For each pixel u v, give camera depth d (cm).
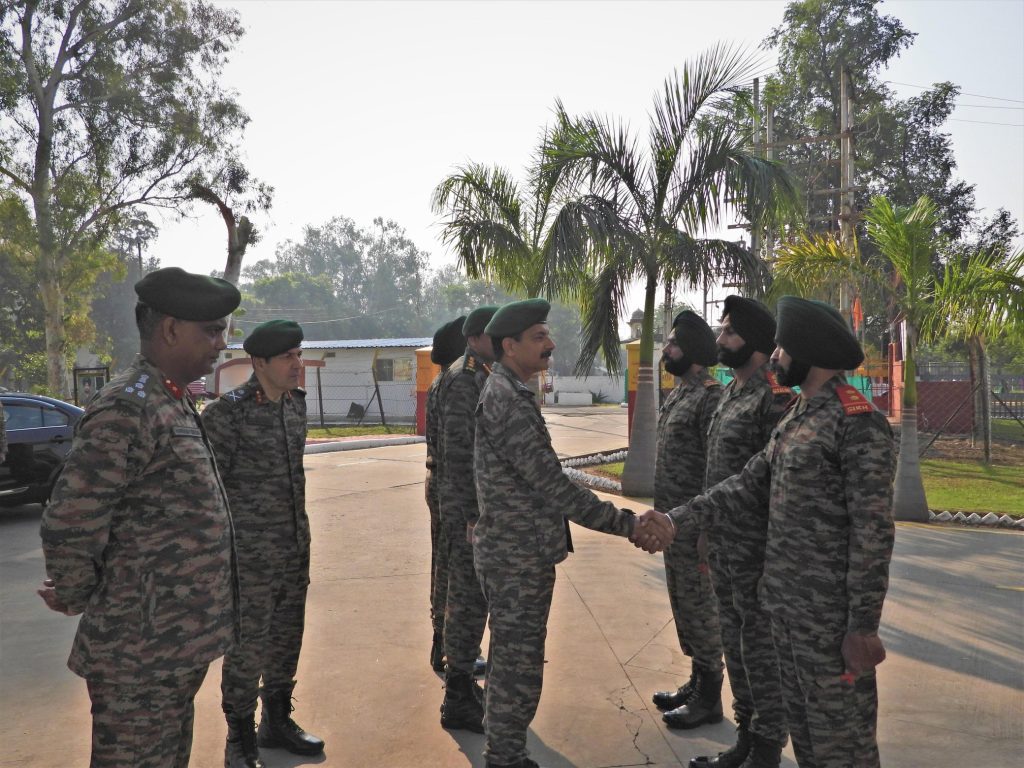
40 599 531
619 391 4425
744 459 298
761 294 862
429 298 8694
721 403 317
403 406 2502
